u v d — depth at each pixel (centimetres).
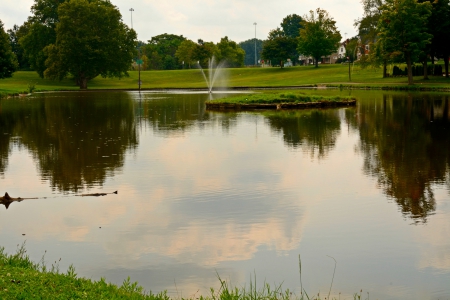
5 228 1147
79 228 1141
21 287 692
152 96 5844
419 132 2505
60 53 8238
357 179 1559
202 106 4272
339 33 11000
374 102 4316
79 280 752
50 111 3844
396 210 1252
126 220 1192
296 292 847
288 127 2773
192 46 12975
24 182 1547
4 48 6053
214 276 903
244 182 1530
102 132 2630
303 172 1659
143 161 1847
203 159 1886
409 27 6088
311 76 9288
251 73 10675
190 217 1211
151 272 918
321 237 1081
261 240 1067
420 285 869
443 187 1451
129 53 8806
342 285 872
